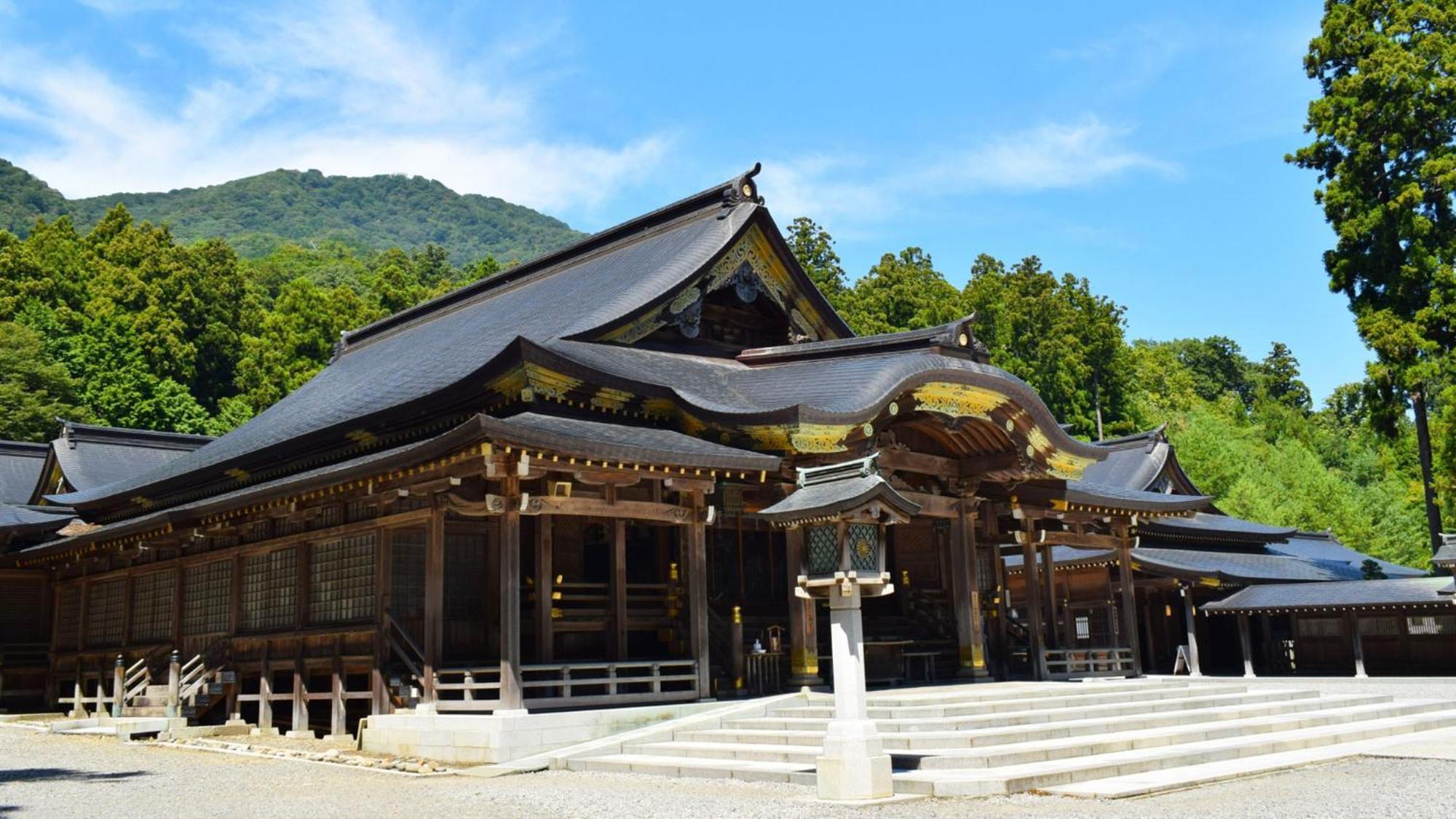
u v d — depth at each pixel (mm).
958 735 16234
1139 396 100500
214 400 79125
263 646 25062
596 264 31984
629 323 24969
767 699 20781
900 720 17641
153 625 30484
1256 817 11719
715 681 22266
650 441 21000
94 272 79312
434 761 18859
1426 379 43781
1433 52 45469
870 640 26297
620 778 16266
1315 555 54219
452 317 37062
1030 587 28750
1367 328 44906
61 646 35344
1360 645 39875
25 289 72125
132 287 75125
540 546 21672
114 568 32688
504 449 18016
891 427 25203
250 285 102000
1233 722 20594
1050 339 82500
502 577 18812
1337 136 46719
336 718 22406
